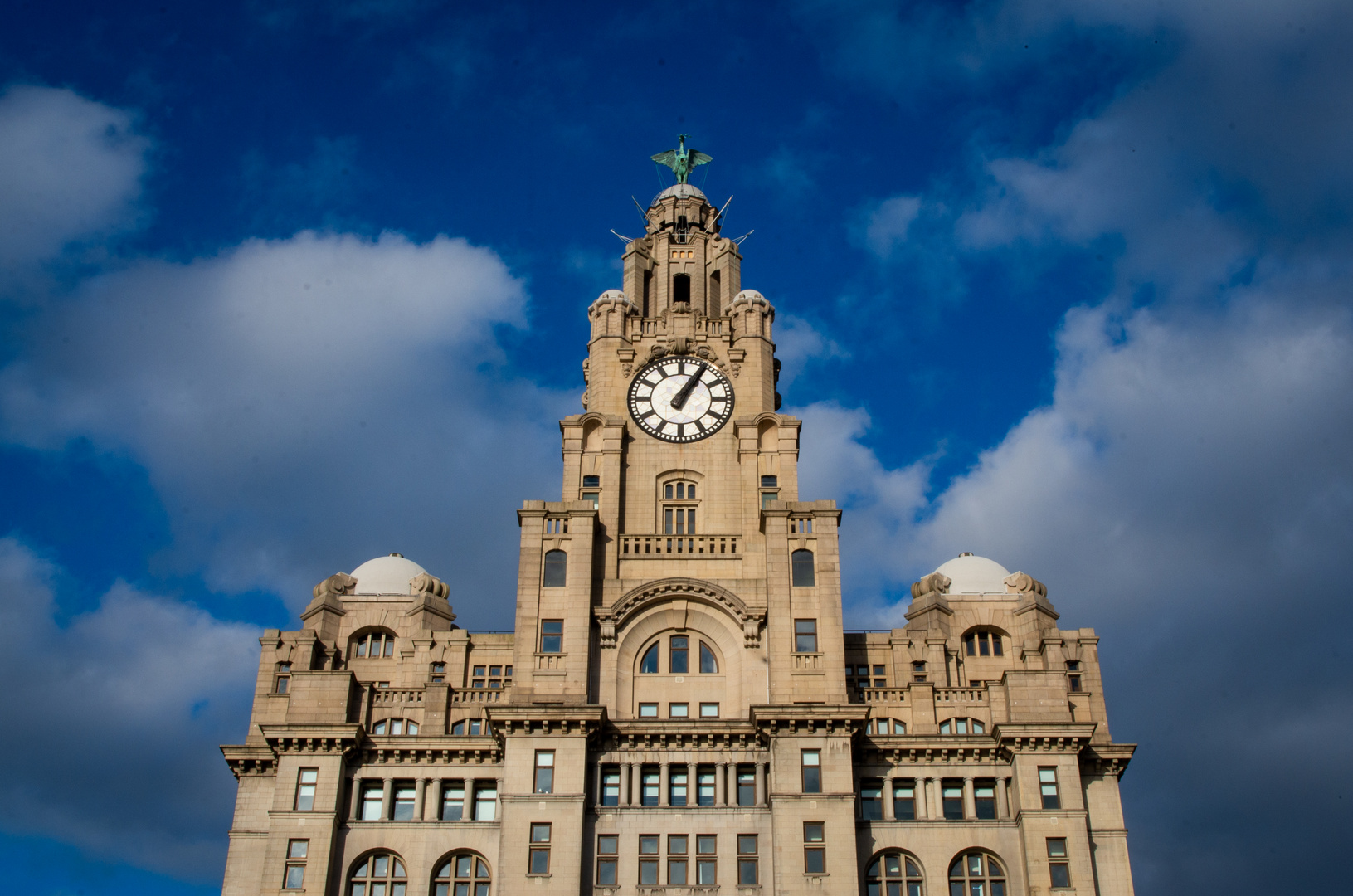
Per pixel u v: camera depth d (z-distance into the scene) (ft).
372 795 242.99
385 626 282.97
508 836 230.48
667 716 249.96
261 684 271.08
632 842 233.96
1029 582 288.71
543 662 248.11
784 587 254.88
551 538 260.01
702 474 279.28
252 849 244.22
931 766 244.01
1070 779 238.27
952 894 233.55
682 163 351.67
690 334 295.89
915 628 283.79
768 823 235.40
